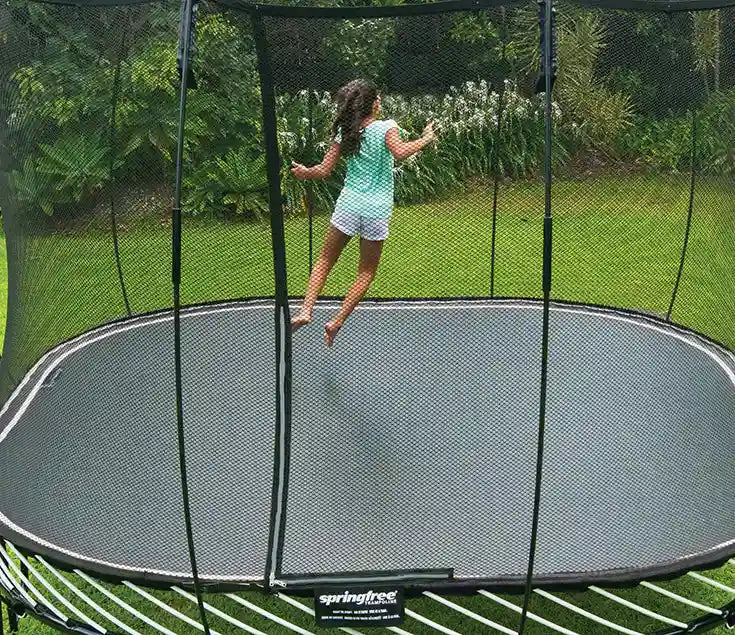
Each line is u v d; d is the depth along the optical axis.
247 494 2.35
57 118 2.58
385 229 2.95
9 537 2.18
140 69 2.61
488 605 2.54
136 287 3.22
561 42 2.52
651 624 2.46
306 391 2.97
